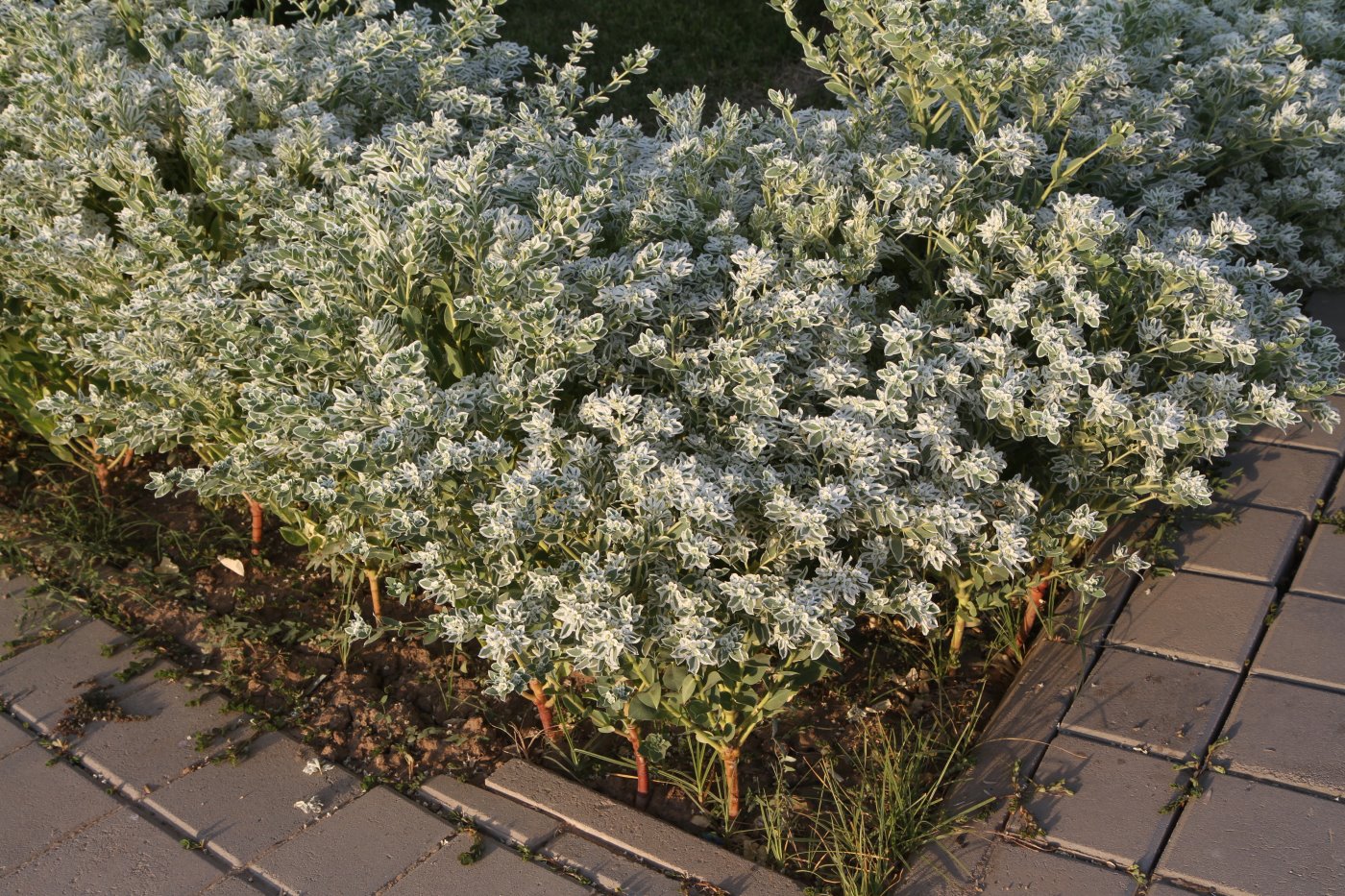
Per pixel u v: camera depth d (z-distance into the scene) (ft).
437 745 9.31
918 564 8.86
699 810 8.63
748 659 8.10
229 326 9.09
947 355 9.62
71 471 13.21
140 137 11.69
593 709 8.96
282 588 11.36
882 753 8.86
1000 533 8.37
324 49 13.19
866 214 9.93
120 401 10.90
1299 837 7.54
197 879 8.06
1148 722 8.63
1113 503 10.16
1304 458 11.55
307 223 9.55
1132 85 13.65
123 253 10.38
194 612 10.97
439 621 8.71
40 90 11.75
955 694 9.59
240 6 15.67
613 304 8.83
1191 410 9.62
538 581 7.87
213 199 10.73
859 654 10.03
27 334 12.17
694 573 8.05
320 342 8.81
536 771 8.89
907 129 11.95
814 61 11.89
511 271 8.43
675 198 10.89
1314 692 8.71
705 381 8.73
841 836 8.03
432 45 13.08
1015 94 11.90
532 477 7.51
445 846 8.25
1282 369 9.86
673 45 21.54
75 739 9.40
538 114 13.08
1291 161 14.03
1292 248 13.71
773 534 8.49
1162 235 11.74
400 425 7.98
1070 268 9.36
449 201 8.72
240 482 9.93
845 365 8.87
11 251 10.96
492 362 9.38
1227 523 10.71
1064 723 8.77
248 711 9.70
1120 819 7.86
